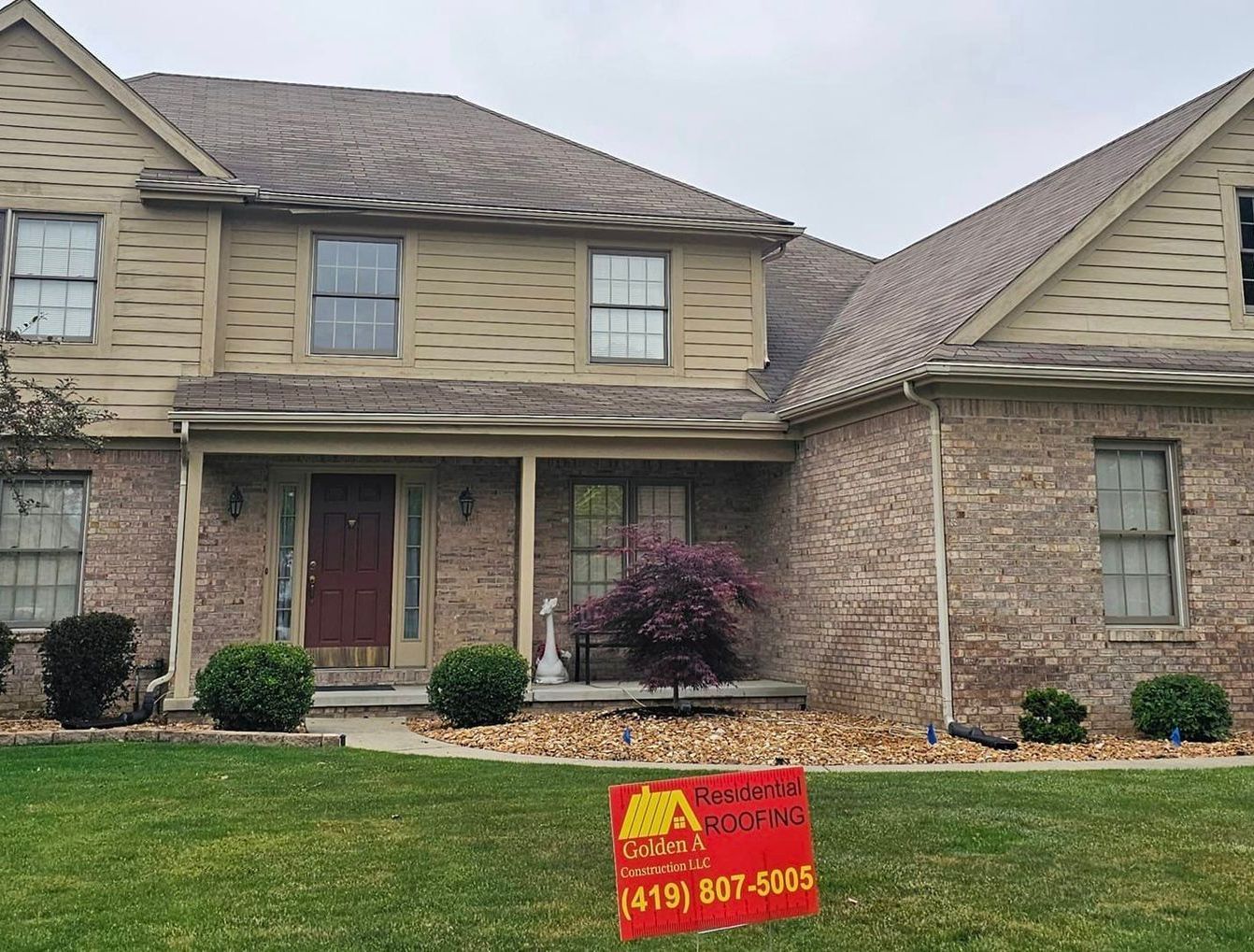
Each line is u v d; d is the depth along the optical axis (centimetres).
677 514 1404
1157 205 1163
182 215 1245
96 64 1223
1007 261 1198
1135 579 1082
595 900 477
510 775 760
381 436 1178
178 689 1094
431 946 420
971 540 1026
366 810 647
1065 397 1066
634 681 1324
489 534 1318
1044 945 428
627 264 1426
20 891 486
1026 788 730
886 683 1102
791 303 1642
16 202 1192
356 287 1332
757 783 356
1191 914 466
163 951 412
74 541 1188
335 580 1288
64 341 1189
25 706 1138
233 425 1120
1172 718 999
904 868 532
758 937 436
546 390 1333
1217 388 1080
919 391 1043
